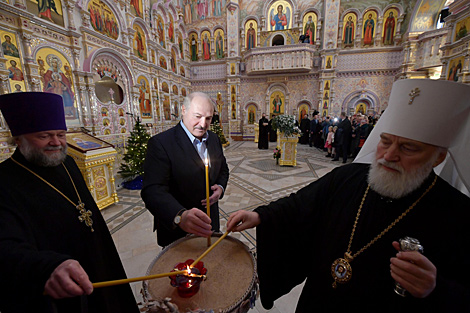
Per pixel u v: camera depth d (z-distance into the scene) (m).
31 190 0.83
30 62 4.45
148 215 3.13
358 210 0.79
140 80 8.15
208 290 0.76
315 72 11.30
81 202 1.00
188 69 12.61
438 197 0.67
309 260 1.05
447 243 0.62
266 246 0.94
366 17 10.50
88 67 5.75
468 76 5.36
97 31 6.10
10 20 4.11
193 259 0.91
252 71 11.41
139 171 4.61
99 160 3.17
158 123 9.38
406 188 0.67
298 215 0.94
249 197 3.81
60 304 0.82
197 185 1.30
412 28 9.70
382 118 0.86
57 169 0.98
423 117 0.62
